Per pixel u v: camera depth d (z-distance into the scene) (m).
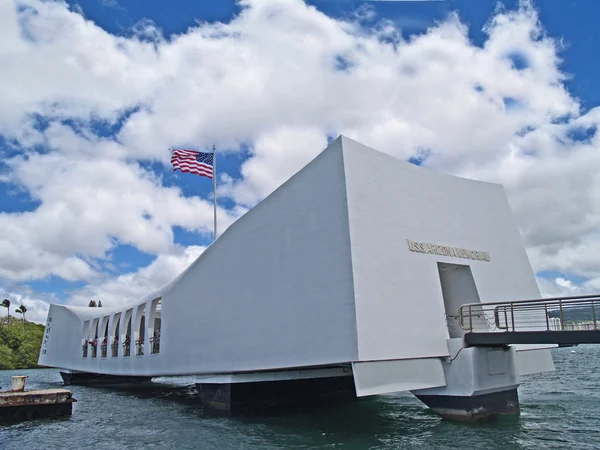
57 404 20.61
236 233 19.19
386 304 14.52
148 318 25.27
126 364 27.31
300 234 16.12
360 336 13.55
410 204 16.64
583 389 25.83
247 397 19.09
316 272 15.23
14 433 17.23
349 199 14.65
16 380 21.14
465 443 12.88
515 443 12.78
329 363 14.25
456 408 15.33
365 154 15.68
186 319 21.55
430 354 15.14
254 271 17.89
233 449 13.36
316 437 14.45
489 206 20.27
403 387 14.30
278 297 16.59
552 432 14.02
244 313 18.05
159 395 30.06
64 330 41.06
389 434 14.46
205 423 17.59
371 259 14.62
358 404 21.45
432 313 15.77
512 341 14.02
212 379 19.69
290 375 18.92
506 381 15.95
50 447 14.78
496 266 19.23
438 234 17.31
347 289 14.06
